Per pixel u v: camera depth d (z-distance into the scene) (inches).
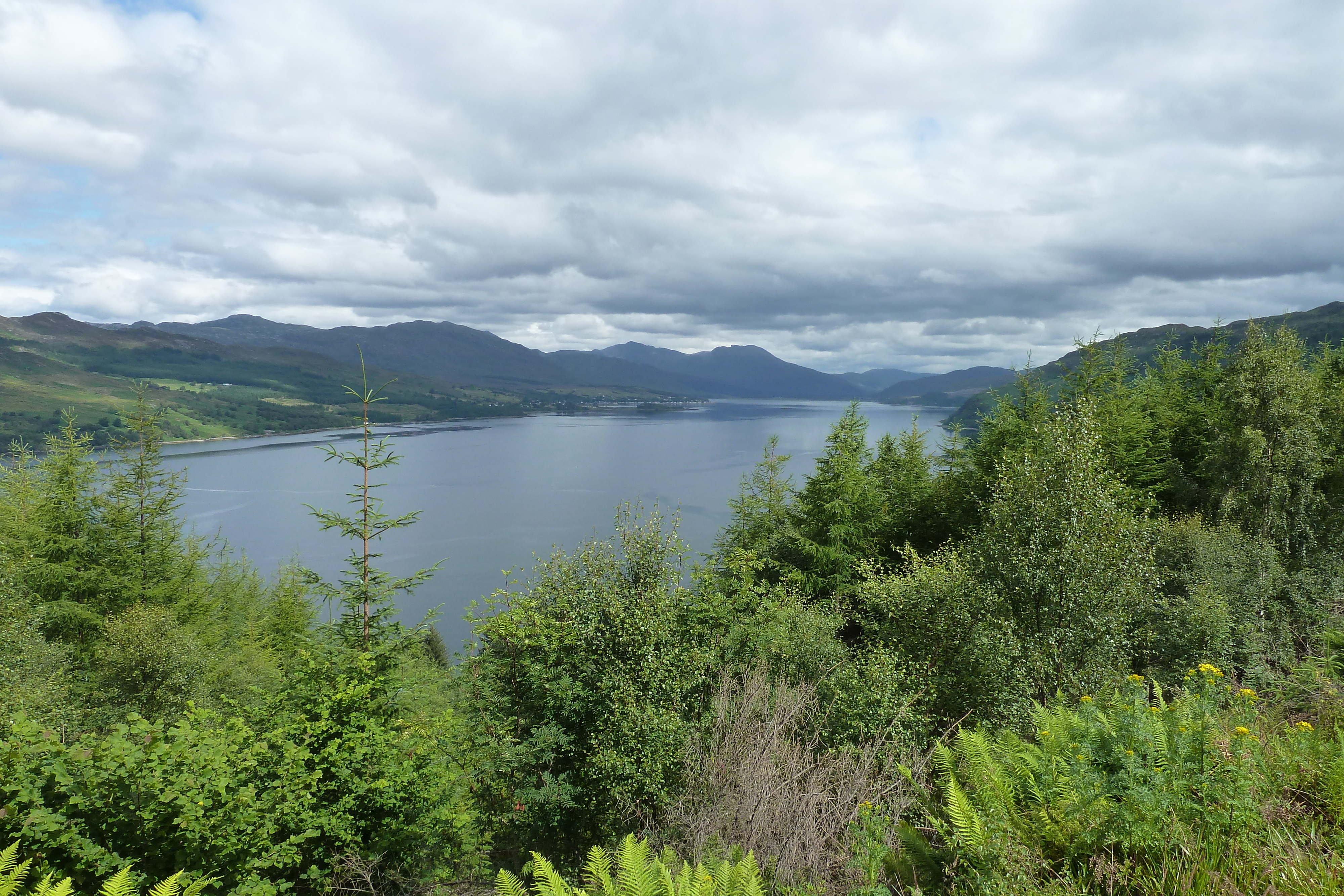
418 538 4680.1
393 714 361.4
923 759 290.5
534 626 416.2
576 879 320.2
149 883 213.3
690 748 345.1
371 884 290.0
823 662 440.8
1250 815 136.6
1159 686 204.7
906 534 1031.6
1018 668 395.5
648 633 400.5
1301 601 450.9
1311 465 576.1
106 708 627.8
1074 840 148.8
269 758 285.1
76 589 841.5
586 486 6653.5
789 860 215.9
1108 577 394.9
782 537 1019.3
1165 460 826.2
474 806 376.2
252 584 1407.5
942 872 163.6
